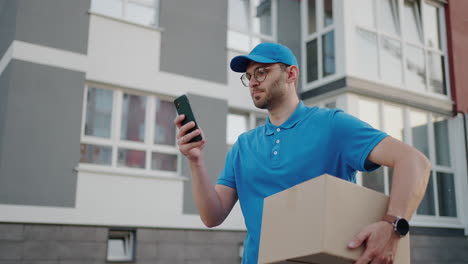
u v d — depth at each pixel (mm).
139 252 6387
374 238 1245
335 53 7707
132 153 6812
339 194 1255
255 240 1692
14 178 5816
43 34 6352
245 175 1770
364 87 7570
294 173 1624
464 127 8641
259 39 8375
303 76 8469
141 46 7062
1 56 6648
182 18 7508
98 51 6711
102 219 6230
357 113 7508
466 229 8227
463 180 8430
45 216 5879
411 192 1287
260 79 1743
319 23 8328
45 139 6098
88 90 6676
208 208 1762
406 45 8375
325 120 1648
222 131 7488
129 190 6508
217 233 6945
